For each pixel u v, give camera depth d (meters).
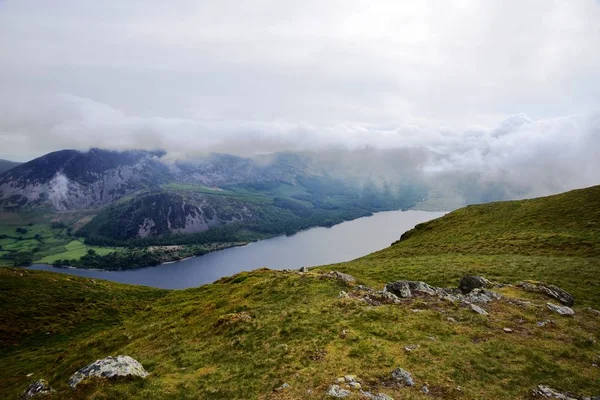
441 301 36.41
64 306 87.31
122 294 102.88
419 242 100.12
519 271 52.97
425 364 23.36
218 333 34.84
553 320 30.97
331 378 22.22
